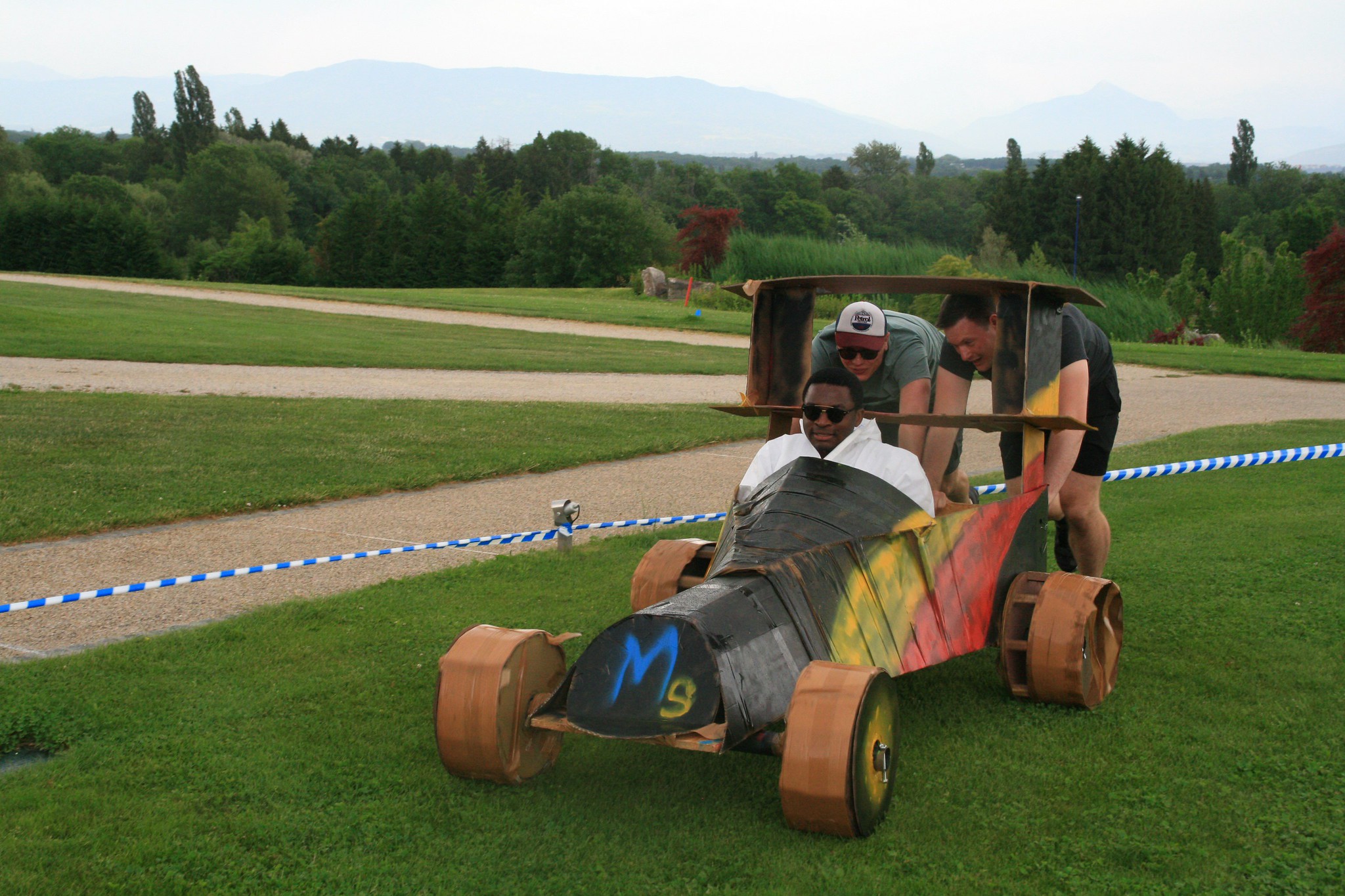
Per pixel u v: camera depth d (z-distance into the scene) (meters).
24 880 3.32
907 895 3.26
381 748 4.36
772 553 3.97
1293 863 3.46
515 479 10.75
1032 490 5.17
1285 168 175.75
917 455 5.92
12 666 5.29
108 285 48.31
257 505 9.08
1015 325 4.98
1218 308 50.75
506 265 101.12
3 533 7.80
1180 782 4.04
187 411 13.90
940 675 5.34
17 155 122.62
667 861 3.46
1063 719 4.72
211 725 4.60
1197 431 15.15
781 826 3.70
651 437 13.26
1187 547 7.94
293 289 51.56
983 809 3.84
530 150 188.25
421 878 3.37
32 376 17.69
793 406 5.54
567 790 3.99
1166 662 5.48
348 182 183.25
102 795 3.92
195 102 188.12
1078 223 81.31
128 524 8.37
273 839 3.62
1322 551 7.73
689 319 39.06
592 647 3.65
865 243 55.94
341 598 6.52
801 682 3.57
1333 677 5.23
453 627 6.00
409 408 15.12
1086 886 3.31
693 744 3.30
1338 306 38.12
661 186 163.12
